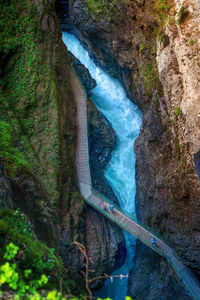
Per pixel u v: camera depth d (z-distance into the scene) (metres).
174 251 17.94
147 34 20.41
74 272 17.66
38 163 17.72
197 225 15.62
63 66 22.06
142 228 20.27
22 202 13.17
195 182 15.35
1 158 14.31
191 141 15.30
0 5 16.95
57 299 4.81
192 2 15.29
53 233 15.16
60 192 19.09
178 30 16.23
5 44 16.98
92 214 21.64
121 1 21.17
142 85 22.47
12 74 17.67
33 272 7.76
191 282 17.12
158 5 18.23
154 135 20.98
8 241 7.86
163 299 18.03
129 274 22.05
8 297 5.99
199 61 14.84
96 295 19.95
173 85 17.25
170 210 18.16
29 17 18.11
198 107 14.82
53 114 18.91
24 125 17.89
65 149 20.44
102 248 20.31
